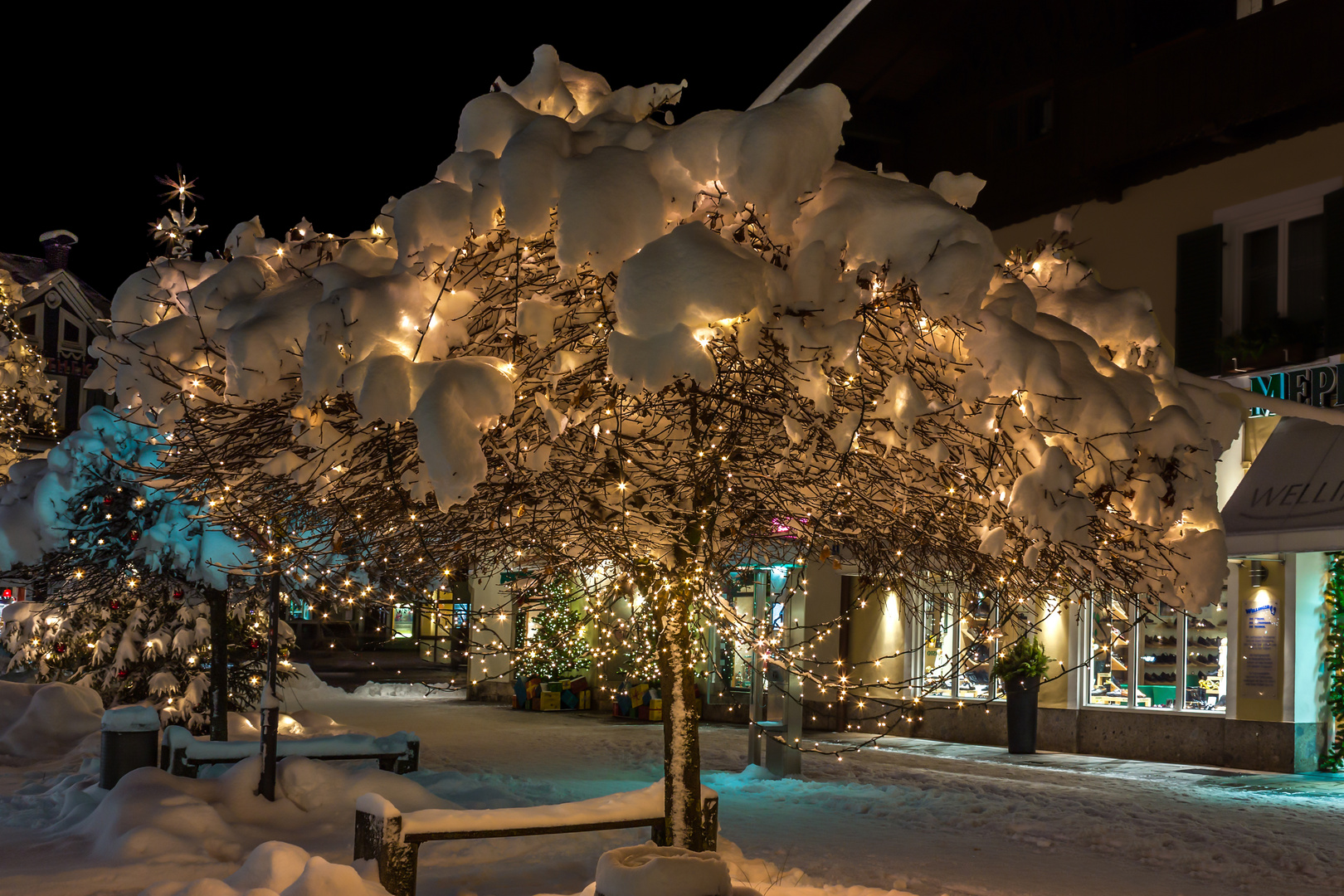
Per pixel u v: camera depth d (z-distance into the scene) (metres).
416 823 5.25
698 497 4.39
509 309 3.96
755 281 3.38
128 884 6.20
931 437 4.12
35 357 23.48
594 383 3.92
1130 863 8.08
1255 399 7.71
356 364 3.52
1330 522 12.35
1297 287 14.06
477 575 5.57
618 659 20.70
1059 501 3.81
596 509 4.19
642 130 3.88
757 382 3.82
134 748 8.72
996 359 3.71
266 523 4.43
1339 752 13.32
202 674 12.95
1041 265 5.07
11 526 10.44
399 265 3.85
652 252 3.40
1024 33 17.22
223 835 7.21
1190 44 14.75
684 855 4.45
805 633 15.53
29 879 6.27
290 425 3.83
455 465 3.36
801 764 12.77
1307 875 7.80
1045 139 16.70
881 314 3.99
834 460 4.14
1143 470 4.11
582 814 5.46
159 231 5.93
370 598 5.15
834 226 3.64
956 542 4.71
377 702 22.16
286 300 3.86
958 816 9.81
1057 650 15.73
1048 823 9.48
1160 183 15.45
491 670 22.56
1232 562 14.15
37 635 13.91
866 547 5.30
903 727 17.14
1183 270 14.97
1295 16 13.63
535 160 3.58
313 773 8.45
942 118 18.53
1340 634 13.50
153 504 10.43
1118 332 4.68
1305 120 13.83
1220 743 13.92
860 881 6.98
